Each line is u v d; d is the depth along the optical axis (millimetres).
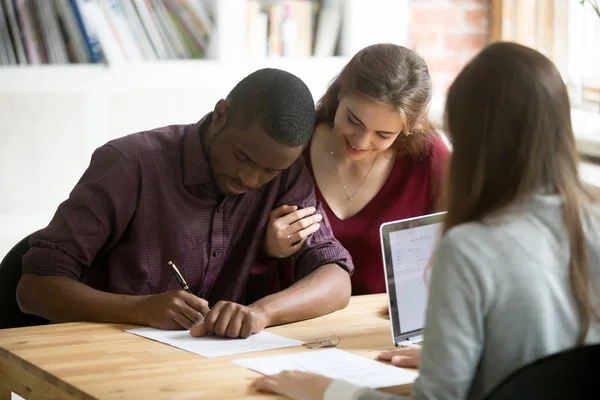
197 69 3912
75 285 2084
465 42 4551
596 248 1376
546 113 1353
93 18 3709
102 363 1718
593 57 4133
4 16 3568
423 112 2318
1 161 3596
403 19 4305
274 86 1998
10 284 2240
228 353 1792
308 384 1491
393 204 2594
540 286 1313
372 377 1610
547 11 4332
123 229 2199
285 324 2082
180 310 1992
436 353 1308
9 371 1833
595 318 1352
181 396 1502
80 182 2201
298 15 4156
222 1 3936
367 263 2594
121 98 3783
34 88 3602
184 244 2227
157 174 2205
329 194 2594
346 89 2311
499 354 1318
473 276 1302
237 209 2307
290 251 2334
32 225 3660
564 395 1188
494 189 1367
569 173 1370
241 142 2037
